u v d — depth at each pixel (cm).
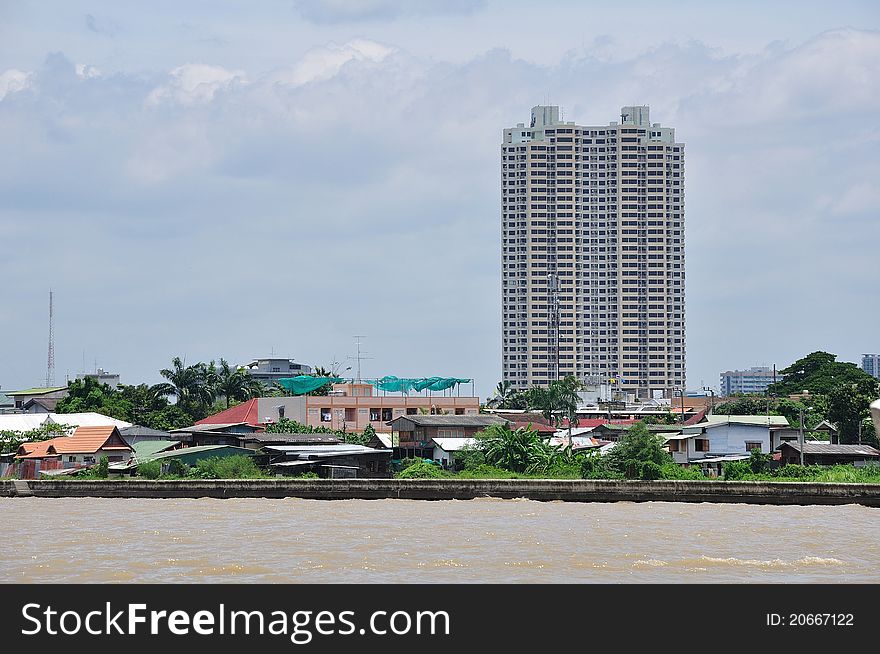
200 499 11800
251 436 15275
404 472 13412
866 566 6762
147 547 7569
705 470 14250
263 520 9319
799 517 9744
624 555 7125
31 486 12150
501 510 10338
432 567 6675
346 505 10956
